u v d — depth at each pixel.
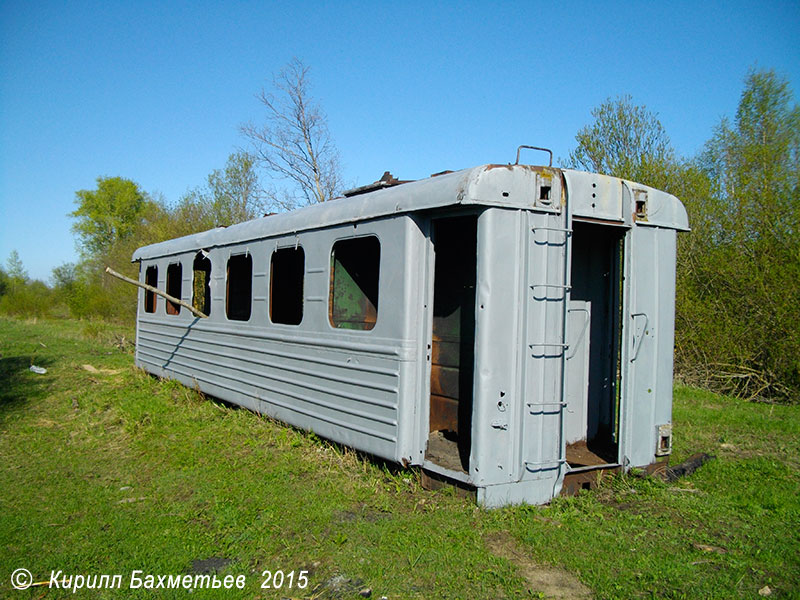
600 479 5.25
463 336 5.95
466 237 5.95
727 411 9.49
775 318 11.27
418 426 5.11
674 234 5.73
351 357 5.80
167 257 10.68
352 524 4.53
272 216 7.58
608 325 5.96
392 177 6.28
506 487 4.70
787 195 11.70
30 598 3.50
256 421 7.53
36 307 34.84
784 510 4.85
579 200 4.97
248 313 8.23
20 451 6.73
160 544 4.20
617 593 3.49
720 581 3.65
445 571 3.75
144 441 6.96
